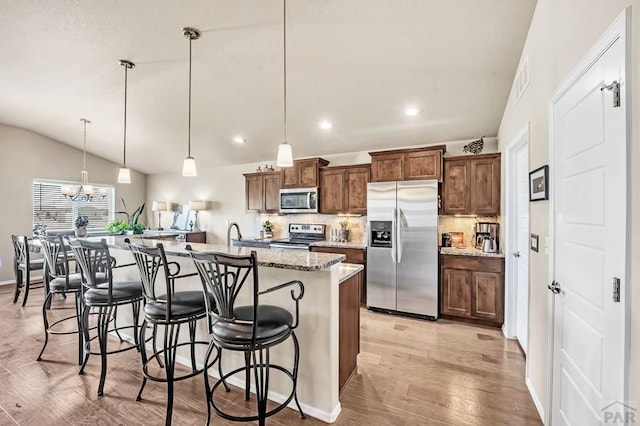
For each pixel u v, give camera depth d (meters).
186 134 4.77
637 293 1.02
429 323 3.49
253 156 5.40
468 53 2.53
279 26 2.40
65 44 2.69
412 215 3.68
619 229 1.10
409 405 1.99
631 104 1.03
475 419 1.85
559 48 1.63
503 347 2.86
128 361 2.54
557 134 1.66
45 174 5.52
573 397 1.48
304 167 4.79
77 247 2.20
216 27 2.43
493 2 2.04
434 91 3.11
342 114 3.74
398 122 3.80
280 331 1.57
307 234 5.11
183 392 2.12
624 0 1.05
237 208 5.93
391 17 2.24
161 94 3.63
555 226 1.68
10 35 2.56
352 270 2.33
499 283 3.28
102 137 5.30
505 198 3.20
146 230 6.19
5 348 2.76
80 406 1.94
